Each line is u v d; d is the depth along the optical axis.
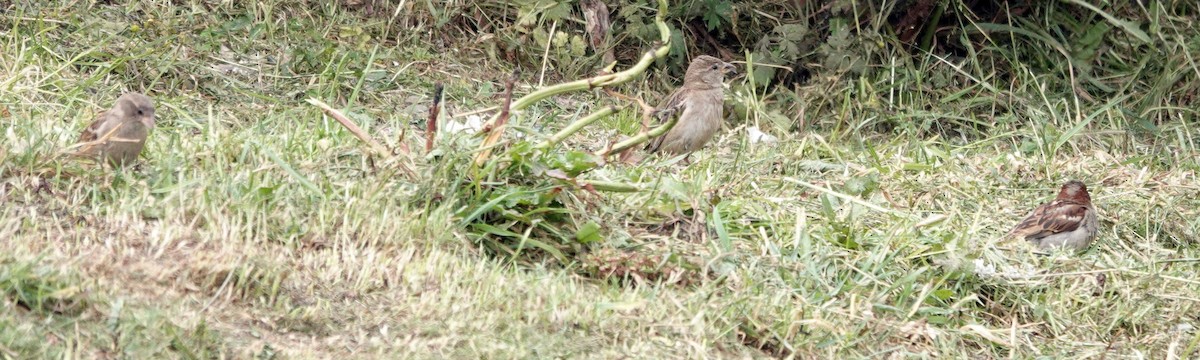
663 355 8.44
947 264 10.92
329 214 9.28
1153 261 12.20
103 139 9.60
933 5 18.62
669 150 15.05
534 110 15.80
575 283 9.52
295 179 9.95
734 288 9.88
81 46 14.59
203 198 9.06
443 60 16.80
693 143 15.05
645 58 11.41
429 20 17.23
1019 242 12.05
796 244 10.75
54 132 10.09
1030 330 10.65
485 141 10.43
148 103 9.88
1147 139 18.11
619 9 18.22
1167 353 10.34
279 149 10.80
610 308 8.84
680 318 8.96
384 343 7.85
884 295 10.31
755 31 18.77
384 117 14.81
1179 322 11.15
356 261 8.78
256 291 8.05
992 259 11.47
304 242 8.98
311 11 16.70
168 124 12.81
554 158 10.35
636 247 10.19
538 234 10.16
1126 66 19.23
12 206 8.62
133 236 8.46
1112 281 11.50
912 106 17.92
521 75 17.16
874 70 18.36
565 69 17.38
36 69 13.24
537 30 17.28
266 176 9.76
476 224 9.94
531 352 8.03
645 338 8.62
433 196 10.05
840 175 13.94
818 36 18.45
